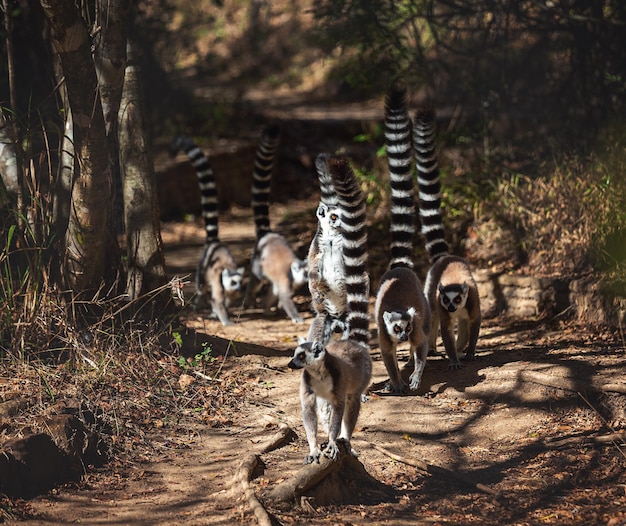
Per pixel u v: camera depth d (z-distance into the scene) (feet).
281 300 53.78
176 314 40.37
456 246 56.85
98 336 36.52
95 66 35.22
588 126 64.08
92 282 37.17
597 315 45.98
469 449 32.60
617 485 28.96
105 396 33.53
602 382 34.88
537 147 66.74
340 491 28.63
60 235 37.70
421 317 36.52
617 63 63.57
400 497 28.86
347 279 34.06
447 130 72.69
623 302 44.86
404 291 36.81
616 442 31.91
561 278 48.42
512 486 29.32
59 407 31.14
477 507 27.89
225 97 123.44
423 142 43.42
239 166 98.43
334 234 40.34
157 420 33.63
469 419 34.65
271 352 43.09
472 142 72.23
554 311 48.32
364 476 29.76
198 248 77.30
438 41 66.95
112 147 38.88
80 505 26.89
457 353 40.73
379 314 36.78
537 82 73.00
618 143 56.29
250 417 34.88
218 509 26.68
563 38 66.39
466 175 64.13
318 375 28.07
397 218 41.27
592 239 48.96
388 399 36.27
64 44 30.66
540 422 34.22
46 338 35.35
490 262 53.67
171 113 107.04
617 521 25.86
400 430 33.83
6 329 34.81
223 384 37.47
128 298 39.78
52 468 28.50
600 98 64.39
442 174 63.26
